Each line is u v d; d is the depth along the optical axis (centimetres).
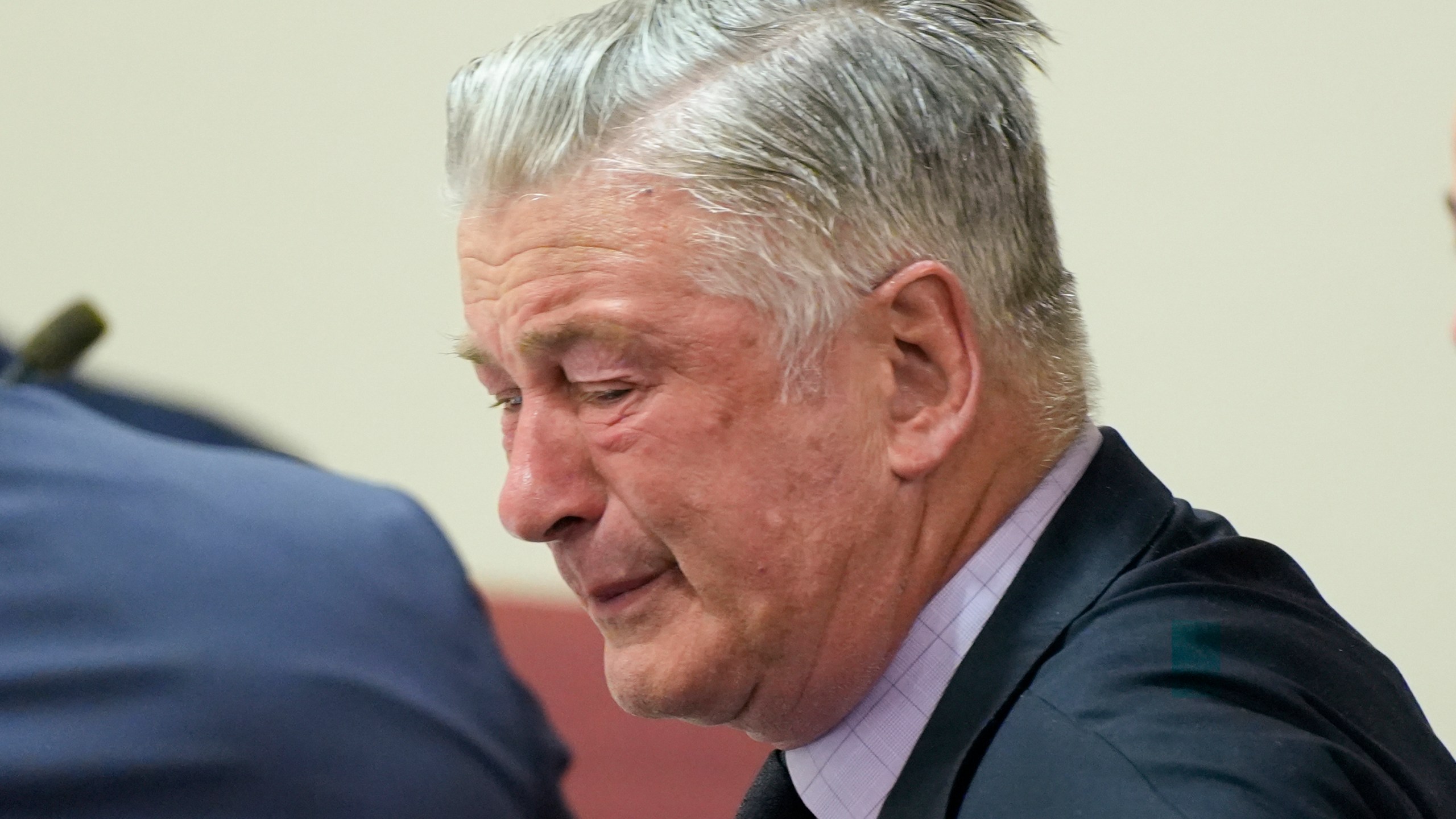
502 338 412
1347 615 1172
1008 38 431
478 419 1412
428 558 311
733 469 399
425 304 1414
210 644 281
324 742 280
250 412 1428
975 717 389
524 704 316
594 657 1239
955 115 414
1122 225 1211
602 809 1058
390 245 1415
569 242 396
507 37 1383
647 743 1127
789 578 405
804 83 397
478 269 416
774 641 411
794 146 394
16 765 269
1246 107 1177
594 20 417
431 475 1422
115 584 285
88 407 377
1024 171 429
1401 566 1158
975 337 414
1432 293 1143
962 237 413
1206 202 1191
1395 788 366
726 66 399
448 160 432
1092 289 1220
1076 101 1212
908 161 404
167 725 275
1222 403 1198
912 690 424
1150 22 1190
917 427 410
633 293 392
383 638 293
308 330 1426
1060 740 362
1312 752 348
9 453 297
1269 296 1180
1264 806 334
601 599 420
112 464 301
